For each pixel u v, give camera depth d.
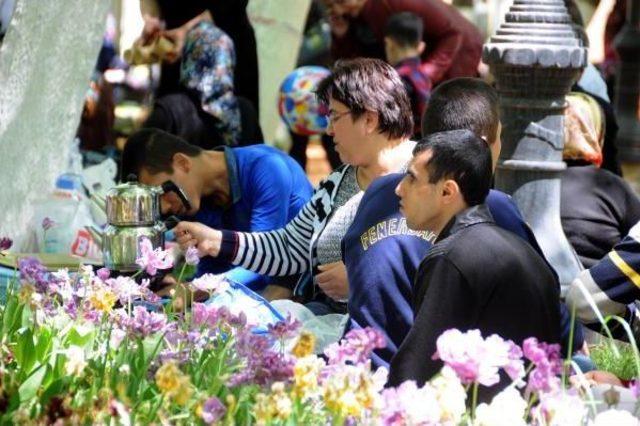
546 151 9.69
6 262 8.16
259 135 12.20
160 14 12.24
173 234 8.83
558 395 5.24
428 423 5.07
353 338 5.58
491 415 5.18
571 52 9.50
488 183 6.34
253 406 5.52
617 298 7.32
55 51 9.38
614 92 21.83
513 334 6.11
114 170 11.49
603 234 9.92
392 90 7.76
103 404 5.34
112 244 7.94
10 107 9.20
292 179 9.33
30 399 5.76
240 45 12.41
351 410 5.14
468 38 14.82
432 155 6.27
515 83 9.62
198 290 7.52
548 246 9.62
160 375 5.19
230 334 6.36
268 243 8.66
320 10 15.98
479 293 6.07
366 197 7.16
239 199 9.25
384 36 14.66
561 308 7.05
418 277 6.29
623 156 21.08
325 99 7.88
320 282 7.95
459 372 5.14
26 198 9.50
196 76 11.71
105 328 6.59
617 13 21.80
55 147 9.60
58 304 6.87
